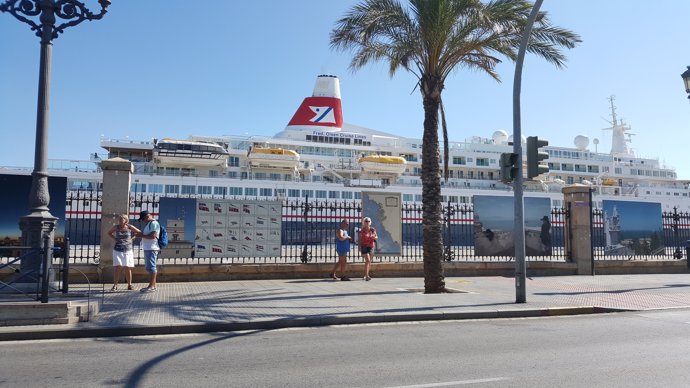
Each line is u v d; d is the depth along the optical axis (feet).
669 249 73.10
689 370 19.67
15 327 26.68
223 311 32.73
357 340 26.11
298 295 40.75
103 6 33.55
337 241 53.42
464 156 176.45
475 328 30.14
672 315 35.70
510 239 63.16
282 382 17.83
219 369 19.76
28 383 17.63
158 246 43.04
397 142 175.94
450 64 49.11
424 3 44.93
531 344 25.04
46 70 32.58
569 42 48.52
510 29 47.52
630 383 17.72
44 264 28.37
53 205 46.65
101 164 47.44
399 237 58.49
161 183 124.77
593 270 65.82
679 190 196.34
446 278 58.54
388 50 50.16
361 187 141.28
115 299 37.09
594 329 29.76
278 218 54.19
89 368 19.88
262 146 155.02
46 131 32.53
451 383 17.70
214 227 52.19
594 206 167.12
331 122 180.96
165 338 26.58
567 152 196.65
